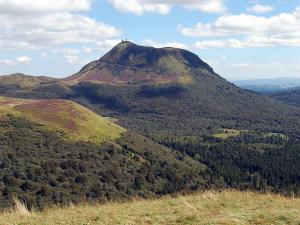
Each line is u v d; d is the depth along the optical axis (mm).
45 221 15344
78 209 17641
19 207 17406
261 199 19094
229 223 14297
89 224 14719
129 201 20250
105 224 14711
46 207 18969
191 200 18875
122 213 16359
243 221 14648
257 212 15828
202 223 14398
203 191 21828
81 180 126812
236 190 21938
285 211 15633
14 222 15266
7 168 127688
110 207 17938
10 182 112000
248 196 19797
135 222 15055
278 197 19781
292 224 14102
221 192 20953
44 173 126500
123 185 129375
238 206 17516
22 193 104750
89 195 111500
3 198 101438
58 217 15961
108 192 117688
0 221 15453
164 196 21531
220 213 15977
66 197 102250
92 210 17156
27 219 15805
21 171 124375
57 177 124812
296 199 19281
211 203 18125
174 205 17938
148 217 15547
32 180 118500
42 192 107188
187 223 14602
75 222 15055
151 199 20625
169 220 15109
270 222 14398
